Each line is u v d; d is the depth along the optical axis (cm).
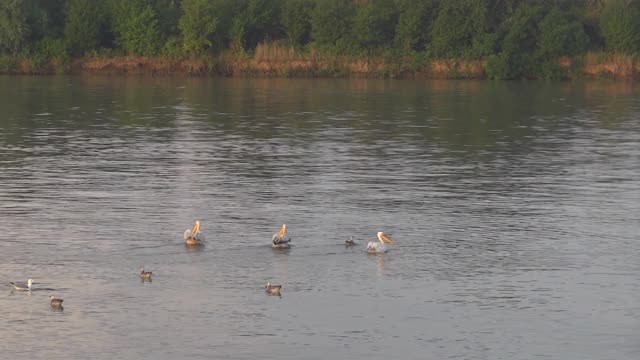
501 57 10156
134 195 3922
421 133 5881
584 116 6856
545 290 2794
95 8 10356
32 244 3180
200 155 4938
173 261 3017
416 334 2478
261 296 2723
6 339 2411
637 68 10275
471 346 2409
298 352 2370
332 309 2634
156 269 2936
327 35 10356
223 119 6462
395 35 10419
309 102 7625
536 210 3738
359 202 3841
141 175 4356
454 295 2747
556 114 6975
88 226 3412
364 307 2652
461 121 6519
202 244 3194
